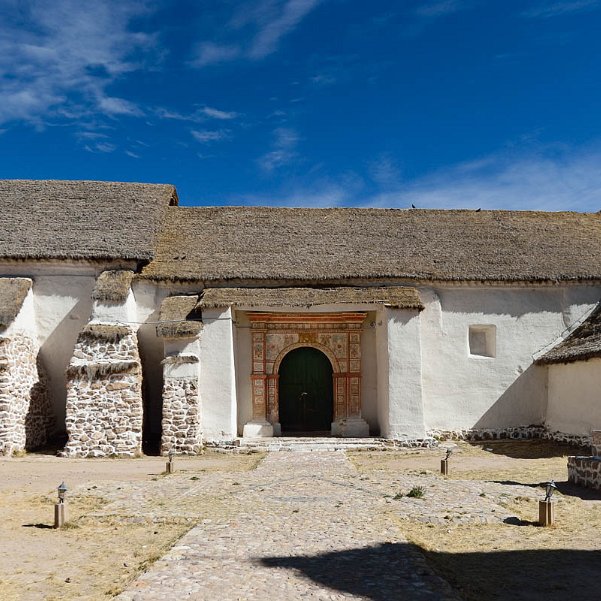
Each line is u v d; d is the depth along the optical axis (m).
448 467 13.60
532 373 18.92
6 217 19.08
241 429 18.67
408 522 8.88
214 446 16.88
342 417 18.98
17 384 16.62
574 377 17.19
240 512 9.46
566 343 18.55
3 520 9.18
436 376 18.64
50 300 18.06
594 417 16.12
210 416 17.06
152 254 18.08
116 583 6.55
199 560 7.11
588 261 19.69
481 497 10.38
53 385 18.42
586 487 11.10
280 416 19.27
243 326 18.97
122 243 18.23
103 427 16.25
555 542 7.89
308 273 18.34
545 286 19.08
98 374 16.41
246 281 18.20
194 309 17.56
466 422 18.61
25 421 16.91
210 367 17.20
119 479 12.52
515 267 19.12
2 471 13.75
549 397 18.69
